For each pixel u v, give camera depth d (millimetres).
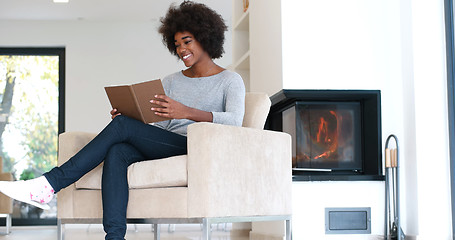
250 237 5258
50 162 8602
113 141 2660
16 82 8641
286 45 4527
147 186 2682
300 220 4375
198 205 2566
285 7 4535
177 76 3080
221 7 7941
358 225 4414
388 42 4594
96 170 2863
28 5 7816
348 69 4551
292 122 4688
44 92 8672
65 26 8562
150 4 7848
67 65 8508
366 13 4590
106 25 8609
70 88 8492
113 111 2789
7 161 8555
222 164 2633
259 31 5215
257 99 3098
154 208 2654
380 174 4477
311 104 4617
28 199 2553
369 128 4590
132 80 8602
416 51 4438
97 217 2854
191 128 2609
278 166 2990
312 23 4551
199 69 3020
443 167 4391
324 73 4535
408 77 4496
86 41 8570
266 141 2914
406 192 4500
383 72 4570
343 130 4637
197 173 2578
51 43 8523
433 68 4441
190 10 2992
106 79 8555
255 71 5352
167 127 2967
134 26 8648
